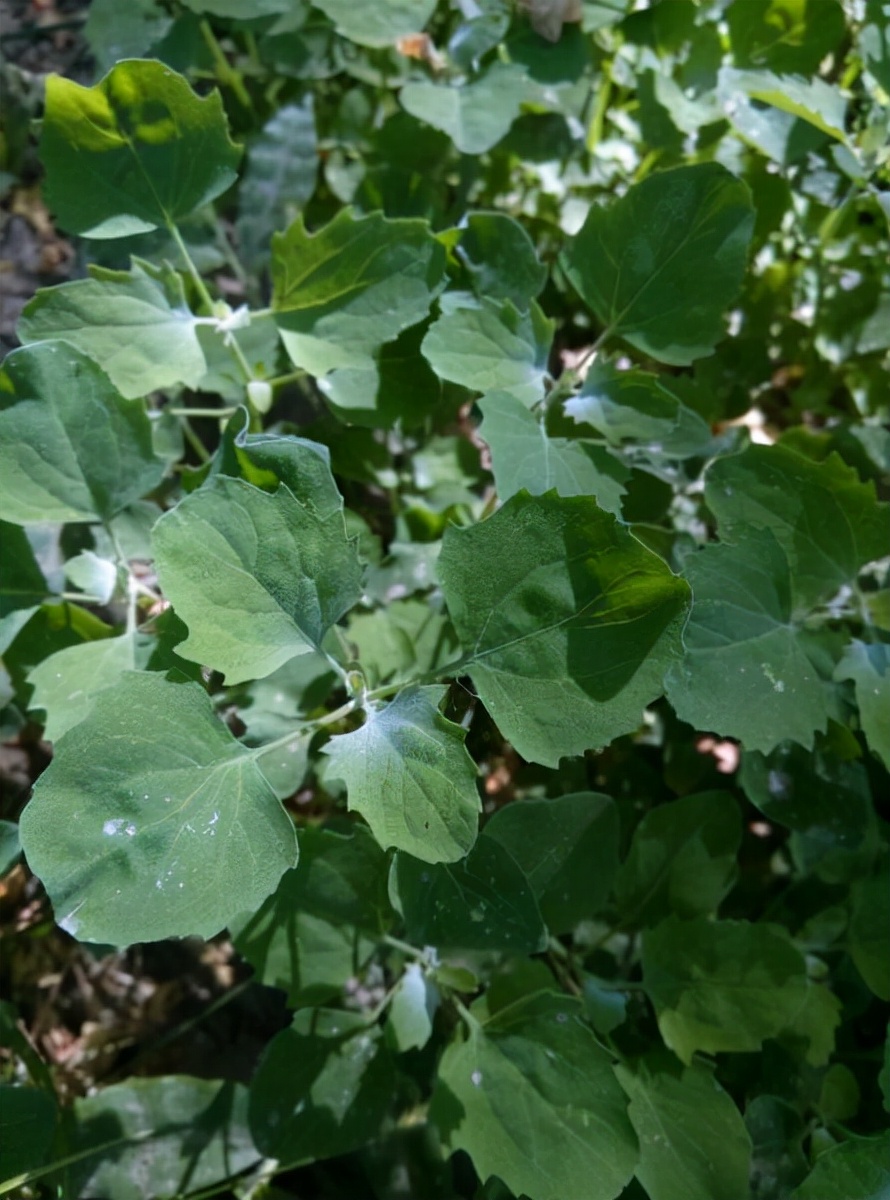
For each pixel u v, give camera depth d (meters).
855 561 0.24
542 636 0.18
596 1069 0.21
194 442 0.30
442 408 0.30
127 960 0.30
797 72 0.31
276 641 0.18
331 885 0.22
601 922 0.26
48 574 0.25
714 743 0.32
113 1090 0.24
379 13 0.29
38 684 0.21
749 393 0.33
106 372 0.22
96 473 0.22
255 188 0.31
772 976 0.23
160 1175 0.24
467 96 0.29
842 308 0.33
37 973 0.29
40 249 0.34
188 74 0.30
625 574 0.17
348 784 0.17
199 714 0.17
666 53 0.30
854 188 0.31
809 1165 0.23
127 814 0.16
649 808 0.29
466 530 0.17
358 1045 0.23
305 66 0.31
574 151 0.32
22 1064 0.27
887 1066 0.21
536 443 0.22
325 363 0.24
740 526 0.23
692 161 0.31
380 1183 0.24
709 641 0.22
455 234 0.25
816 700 0.22
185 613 0.17
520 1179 0.20
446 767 0.17
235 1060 0.29
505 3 0.30
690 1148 0.22
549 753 0.18
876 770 0.28
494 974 0.23
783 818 0.24
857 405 0.33
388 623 0.26
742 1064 0.25
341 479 0.31
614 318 0.25
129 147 0.22
